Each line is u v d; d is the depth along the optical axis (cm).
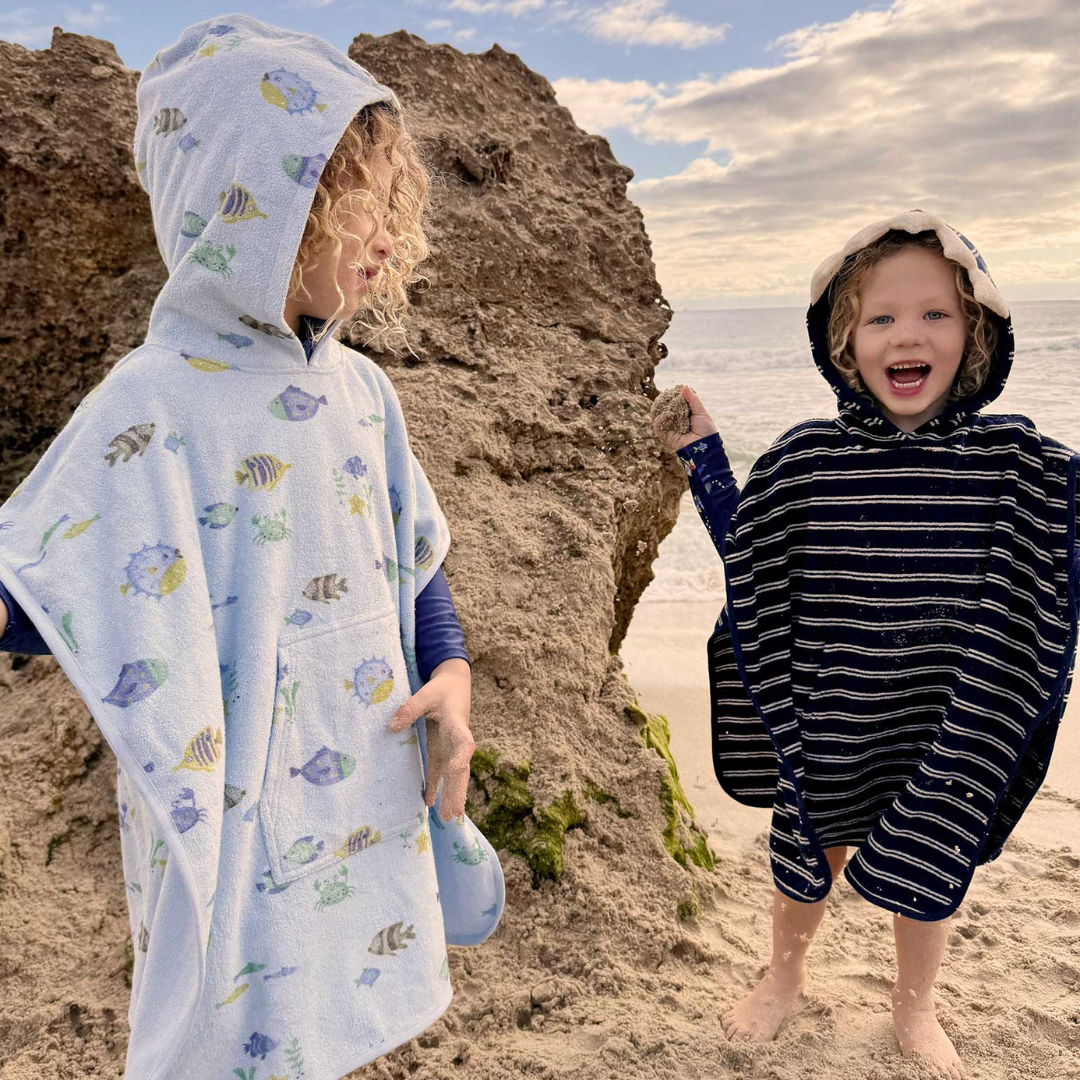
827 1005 229
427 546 177
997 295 188
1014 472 198
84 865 277
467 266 409
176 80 147
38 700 315
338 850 148
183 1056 132
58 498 128
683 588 814
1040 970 252
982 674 196
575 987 241
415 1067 217
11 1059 217
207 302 144
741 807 381
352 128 150
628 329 434
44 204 379
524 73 495
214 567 139
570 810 281
